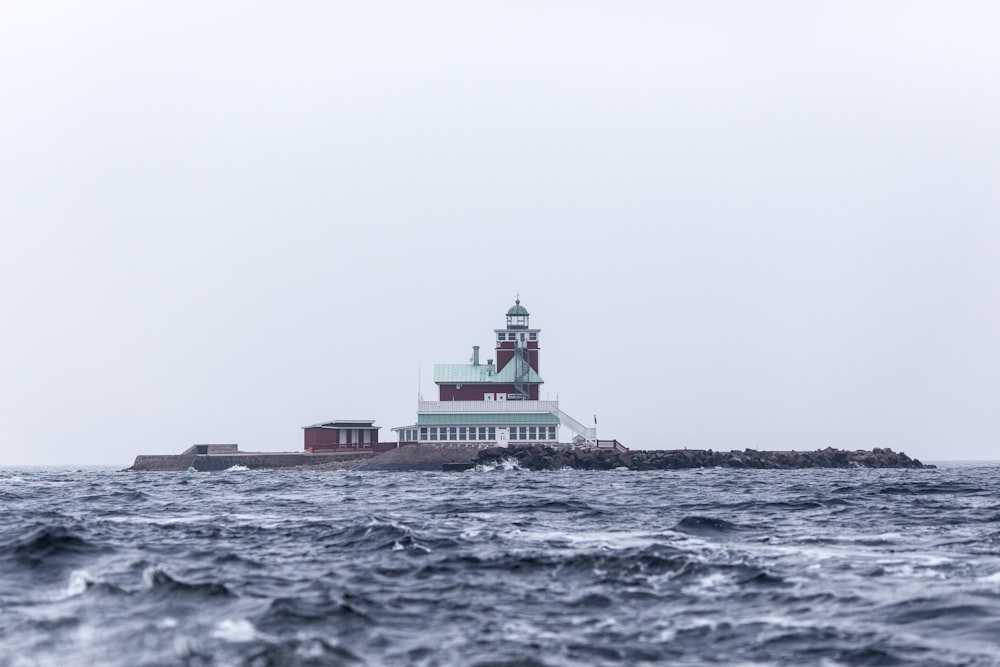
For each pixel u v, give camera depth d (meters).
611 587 127.94
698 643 99.88
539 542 174.50
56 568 138.50
